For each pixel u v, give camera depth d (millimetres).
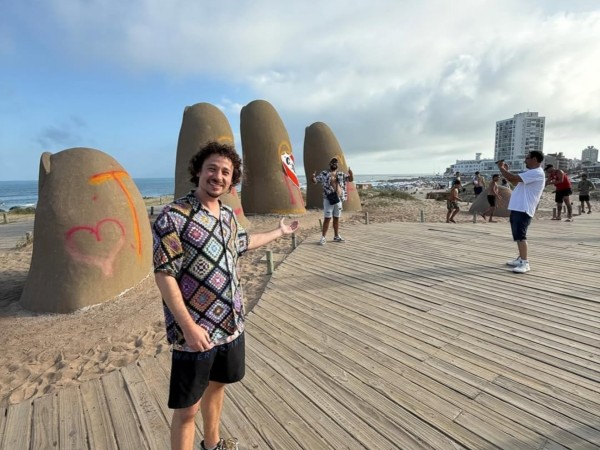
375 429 2383
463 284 4965
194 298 1650
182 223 1625
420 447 2227
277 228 2238
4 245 10867
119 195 5602
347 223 11680
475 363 3084
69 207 5141
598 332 3508
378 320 3984
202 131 10250
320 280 5426
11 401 3064
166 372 3160
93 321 4648
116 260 5344
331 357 3268
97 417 2627
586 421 2379
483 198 14750
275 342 3574
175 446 1762
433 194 26547
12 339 4266
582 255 6262
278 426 2434
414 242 7723
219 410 2033
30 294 5137
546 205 18328
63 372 3461
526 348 3279
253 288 5418
